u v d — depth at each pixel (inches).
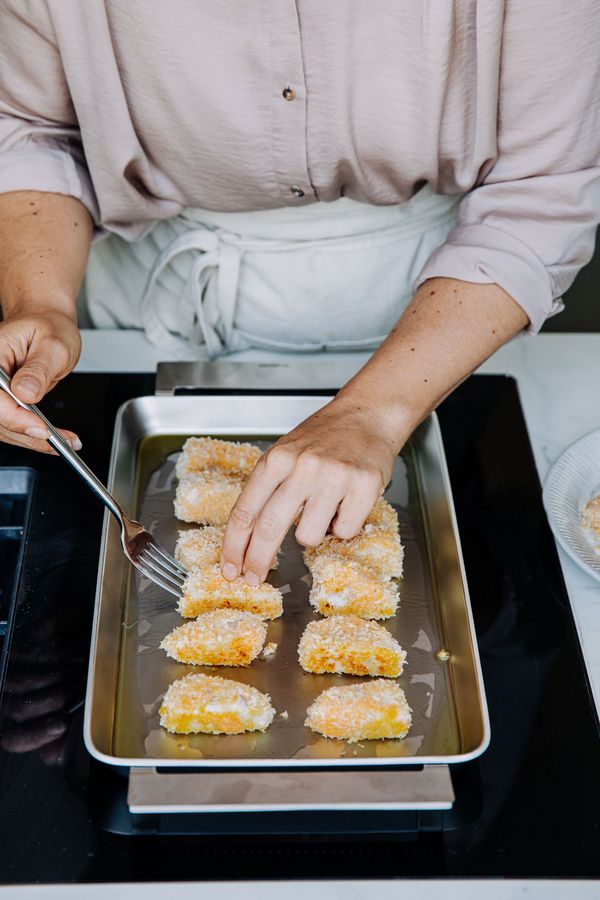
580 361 44.8
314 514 29.2
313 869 24.7
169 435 39.1
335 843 25.3
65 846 25.1
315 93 33.8
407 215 41.7
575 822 26.0
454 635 30.2
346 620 30.1
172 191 40.1
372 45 32.3
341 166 36.8
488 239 35.0
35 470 37.5
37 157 38.5
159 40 33.3
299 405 39.2
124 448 37.6
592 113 33.4
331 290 43.3
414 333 33.7
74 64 35.1
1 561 35.6
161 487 36.8
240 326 45.4
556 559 34.2
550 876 24.7
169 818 25.7
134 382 42.3
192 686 27.6
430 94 33.2
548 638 31.3
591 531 34.1
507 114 34.1
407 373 32.4
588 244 36.3
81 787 26.6
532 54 31.9
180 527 35.1
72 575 33.2
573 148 34.1
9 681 29.6
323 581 31.4
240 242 42.1
